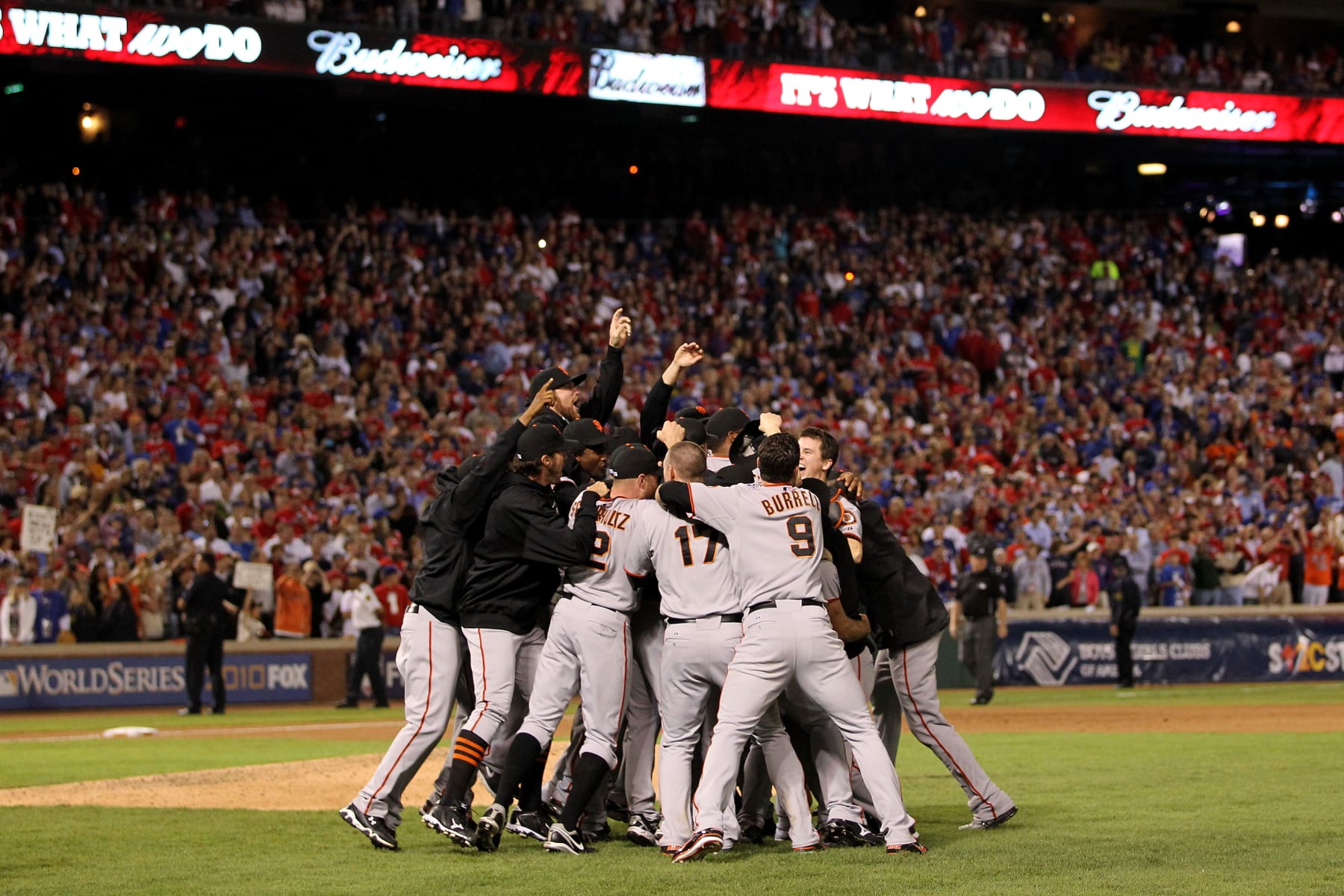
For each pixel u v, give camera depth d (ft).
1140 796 109.91
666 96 340.18
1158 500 305.12
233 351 295.89
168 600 235.20
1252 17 457.68
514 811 100.48
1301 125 403.95
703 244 382.22
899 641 93.20
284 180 374.63
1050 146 419.74
